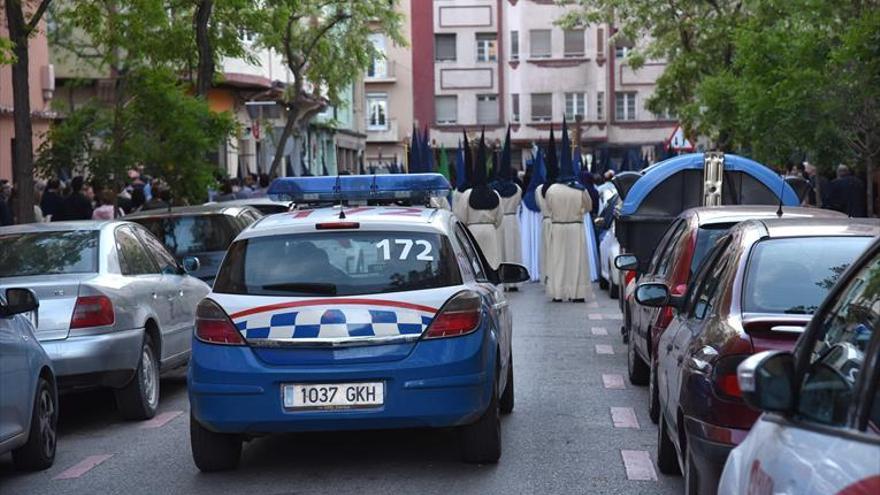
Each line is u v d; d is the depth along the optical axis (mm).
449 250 9727
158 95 23891
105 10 26562
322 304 9336
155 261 14133
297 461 10398
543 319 20938
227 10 27391
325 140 63719
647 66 79312
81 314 11898
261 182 33938
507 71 80812
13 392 9906
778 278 7805
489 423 9828
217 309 9422
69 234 12867
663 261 12875
